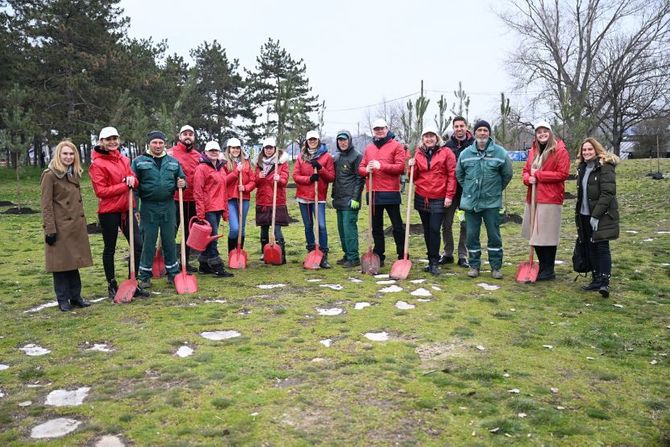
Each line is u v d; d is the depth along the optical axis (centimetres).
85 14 2966
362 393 390
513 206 1606
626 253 871
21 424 353
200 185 744
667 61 3441
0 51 2764
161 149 690
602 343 498
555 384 412
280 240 888
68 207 609
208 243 714
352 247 834
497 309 602
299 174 838
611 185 634
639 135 4722
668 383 418
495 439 332
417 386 402
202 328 538
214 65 4300
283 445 322
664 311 597
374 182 788
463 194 737
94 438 334
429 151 756
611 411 373
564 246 973
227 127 4500
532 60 3631
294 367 438
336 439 329
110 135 641
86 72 2936
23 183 2700
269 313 589
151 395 389
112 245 663
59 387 409
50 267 600
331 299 643
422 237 1122
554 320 566
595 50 3584
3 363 459
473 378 418
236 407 369
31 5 2939
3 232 1286
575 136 2005
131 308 617
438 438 332
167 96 3462
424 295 658
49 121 2836
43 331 541
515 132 2366
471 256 753
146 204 698
